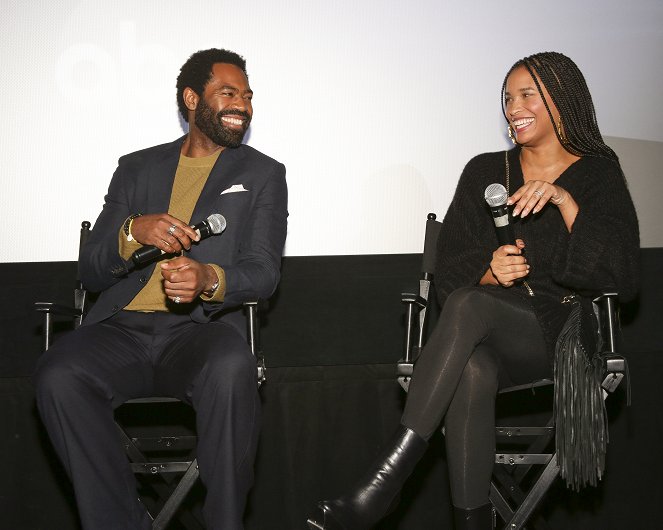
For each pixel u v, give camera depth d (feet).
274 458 10.04
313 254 10.21
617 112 10.37
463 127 10.33
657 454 10.14
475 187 8.70
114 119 10.05
